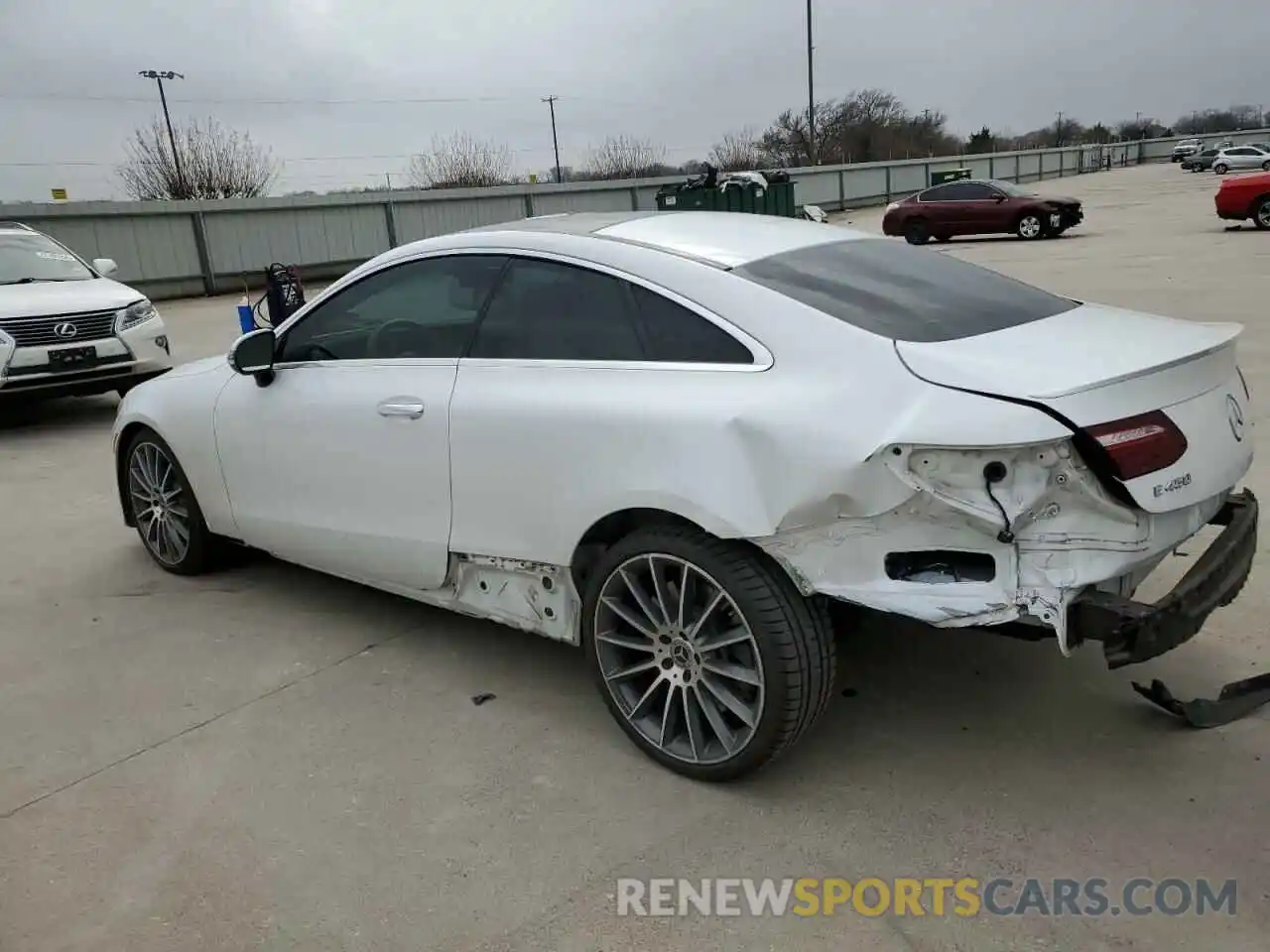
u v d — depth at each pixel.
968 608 2.39
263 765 3.08
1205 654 3.42
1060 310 3.09
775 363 2.64
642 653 2.99
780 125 66.31
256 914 2.43
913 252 3.45
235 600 4.41
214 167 38.88
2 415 9.34
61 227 20.28
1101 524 2.39
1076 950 2.20
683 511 2.68
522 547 3.16
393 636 3.97
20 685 3.68
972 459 2.34
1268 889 2.35
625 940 2.29
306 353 3.87
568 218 3.56
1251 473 5.18
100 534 5.46
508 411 3.09
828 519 2.49
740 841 2.62
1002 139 86.00
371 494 3.59
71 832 2.78
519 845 2.65
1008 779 2.81
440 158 46.66
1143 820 2.61
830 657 2.68
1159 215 26.00
